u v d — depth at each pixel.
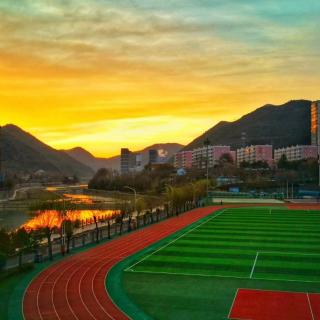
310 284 38.34
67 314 31.17
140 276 41.72
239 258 49.47
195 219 92.25
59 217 68.88
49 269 45.12
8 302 33.97
